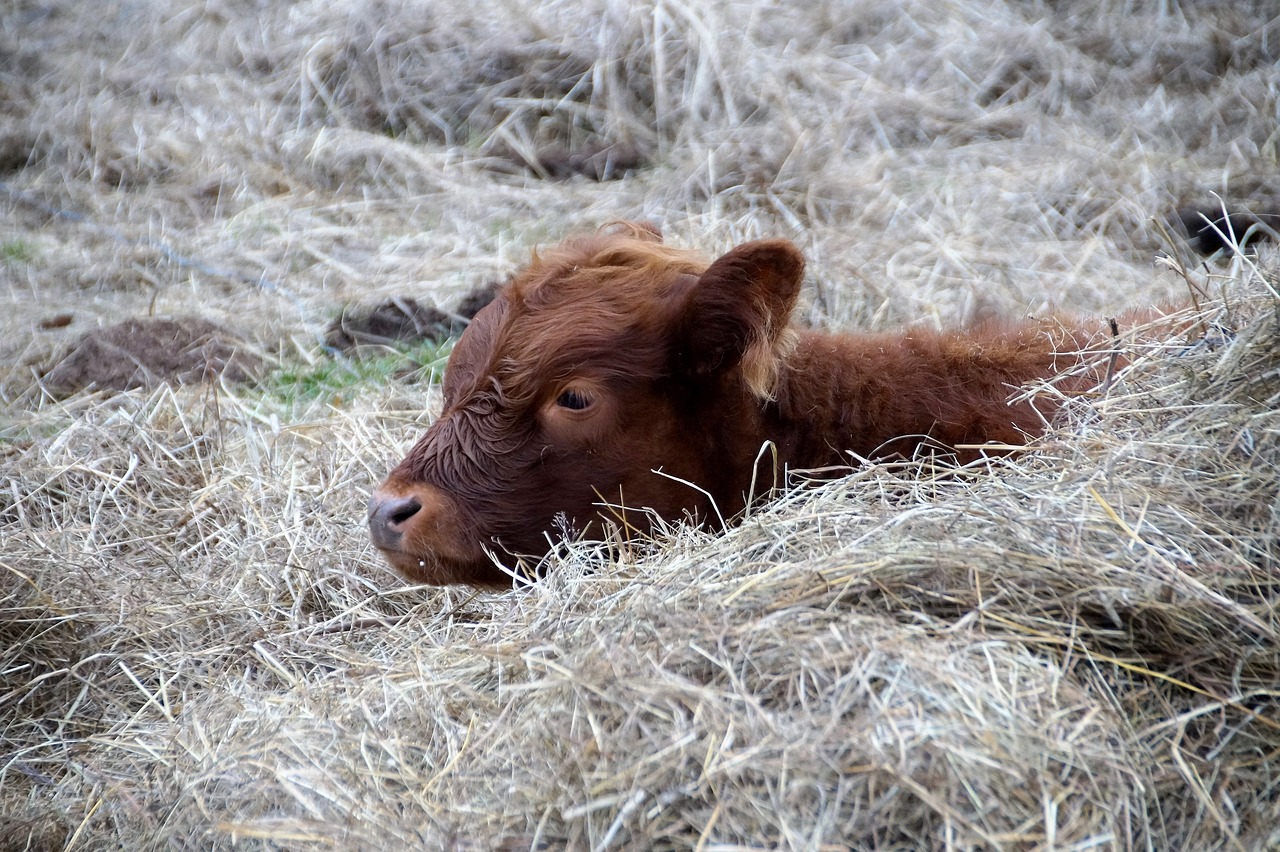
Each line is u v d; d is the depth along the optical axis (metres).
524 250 16.66
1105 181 17.56
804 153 18.23
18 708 8.98
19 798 8.18
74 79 22.48
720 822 5.88
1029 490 7.71
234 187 19.22
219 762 7.45
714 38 20.17
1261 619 6.62
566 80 20.50
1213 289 10.51
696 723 6.20
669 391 8.69
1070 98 20.22
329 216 18.34
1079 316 10.66
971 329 10.05
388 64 21.36
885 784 5.79
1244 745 6.31
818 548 7.48
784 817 5.76
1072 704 6.25
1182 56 20.98
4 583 9.80
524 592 8.72
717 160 18.30
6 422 13.05
